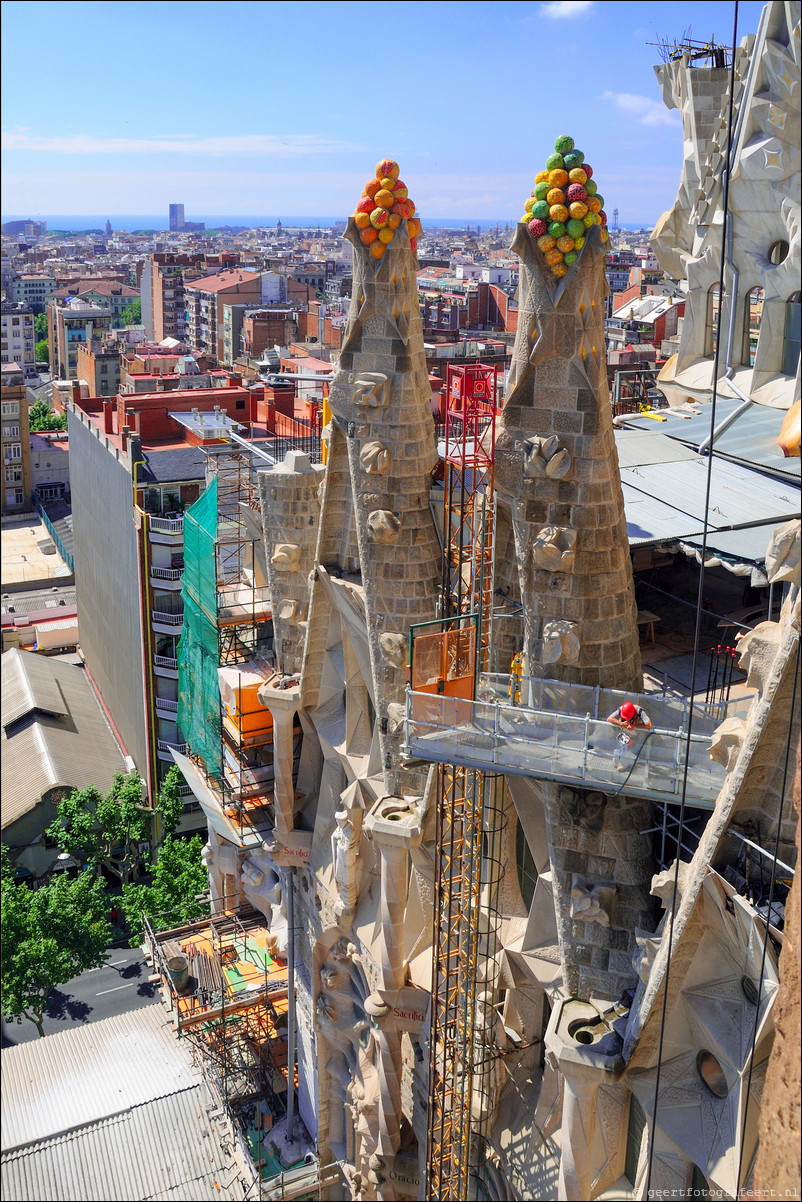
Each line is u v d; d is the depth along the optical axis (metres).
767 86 39.53
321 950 46.81
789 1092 20.38
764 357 42.59
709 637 38.84
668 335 114.94
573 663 30.59
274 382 110.00
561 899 31.77
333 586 41.25
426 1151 39.91
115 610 90.88
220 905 64.31
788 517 36.41
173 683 80.75
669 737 27.03
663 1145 29.38
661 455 41.06
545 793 31.45
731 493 38.09
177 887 67.25
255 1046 57.19
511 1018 36.66
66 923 62.81
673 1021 28.72
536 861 34.69
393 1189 42.91
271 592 48.66
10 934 62.12
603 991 31.44
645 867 31.02
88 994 68.69
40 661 107.06
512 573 34.00
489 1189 37.44
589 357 29.55
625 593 31.23
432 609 38.06
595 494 30.09
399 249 36.34
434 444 38.34
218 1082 49.16
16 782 84.69
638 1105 31.23
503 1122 37.12
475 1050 37.09
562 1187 30.95
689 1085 29.27
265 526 48.25
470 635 33.84
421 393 37.72
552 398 30.17
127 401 89.25
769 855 24.89
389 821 37.28
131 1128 44.84
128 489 81.56
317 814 47.47
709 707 28.22
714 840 26.02
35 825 81.19
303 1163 50.91
